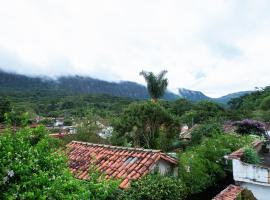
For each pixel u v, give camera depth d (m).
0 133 6.39
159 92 30.61
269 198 9.93
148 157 10.23
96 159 11.16
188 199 11.33
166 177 9.14
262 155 13.67
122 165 10.22
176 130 25.41
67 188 5.41
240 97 88.56
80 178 9.91
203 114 49.91
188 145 25.09
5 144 5.61
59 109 81.12
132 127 24.38
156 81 30.64
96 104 84.44
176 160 10.75
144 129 24.70
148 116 24.59
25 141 6.26
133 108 25.33
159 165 10.34
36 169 5.42
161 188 8.20
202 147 14.23
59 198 5.05
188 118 48.62
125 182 9.06
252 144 13.77
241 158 10.96
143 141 24.72
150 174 9.44
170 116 25.05
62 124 45.91
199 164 12.27
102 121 27.09
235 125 24.30
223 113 49.12
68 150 12.52
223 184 13.42
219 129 24.91
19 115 6.98
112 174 9.77
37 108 77.00
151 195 7.92
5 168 5.07
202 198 12.11
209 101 56.00
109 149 11.77
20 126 6.85
